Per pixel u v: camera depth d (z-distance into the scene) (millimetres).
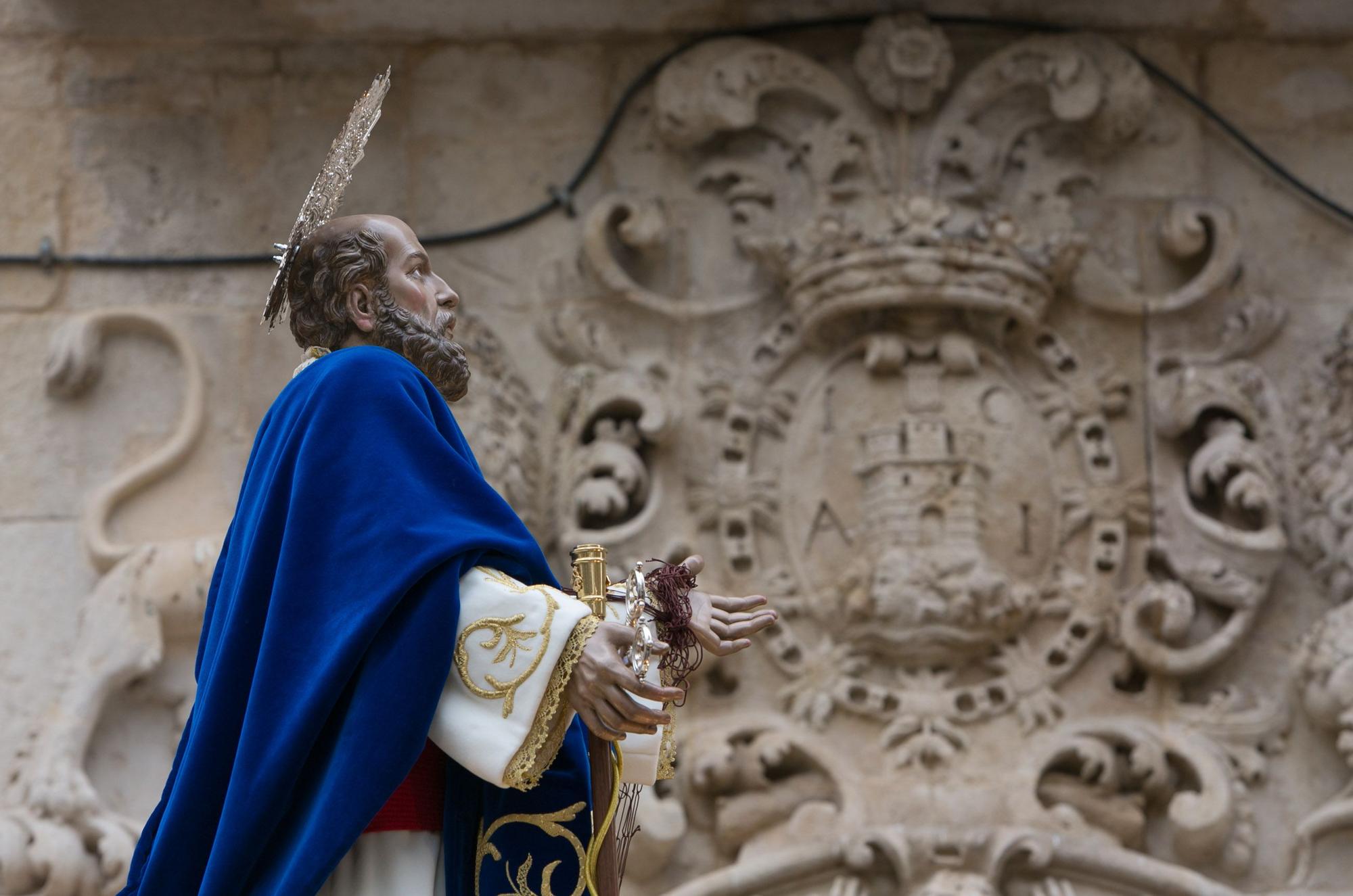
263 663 3205
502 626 3193
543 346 8438
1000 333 8320
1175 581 8141
